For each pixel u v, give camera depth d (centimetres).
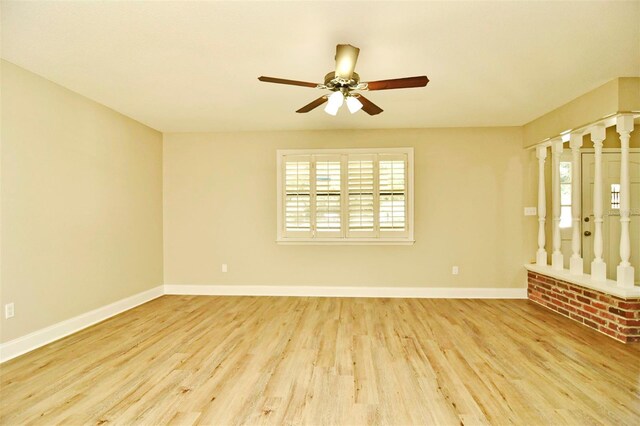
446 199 433
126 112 373
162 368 239
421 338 293
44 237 283
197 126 429
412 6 183
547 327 320
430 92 310
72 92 311
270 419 181
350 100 236
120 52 236
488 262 431
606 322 298
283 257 450
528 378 223
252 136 452
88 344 282
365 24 200
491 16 192
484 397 201
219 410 189
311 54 238
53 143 292
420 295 434
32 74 271
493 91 308
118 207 373
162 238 459
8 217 254
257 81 286
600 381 219
